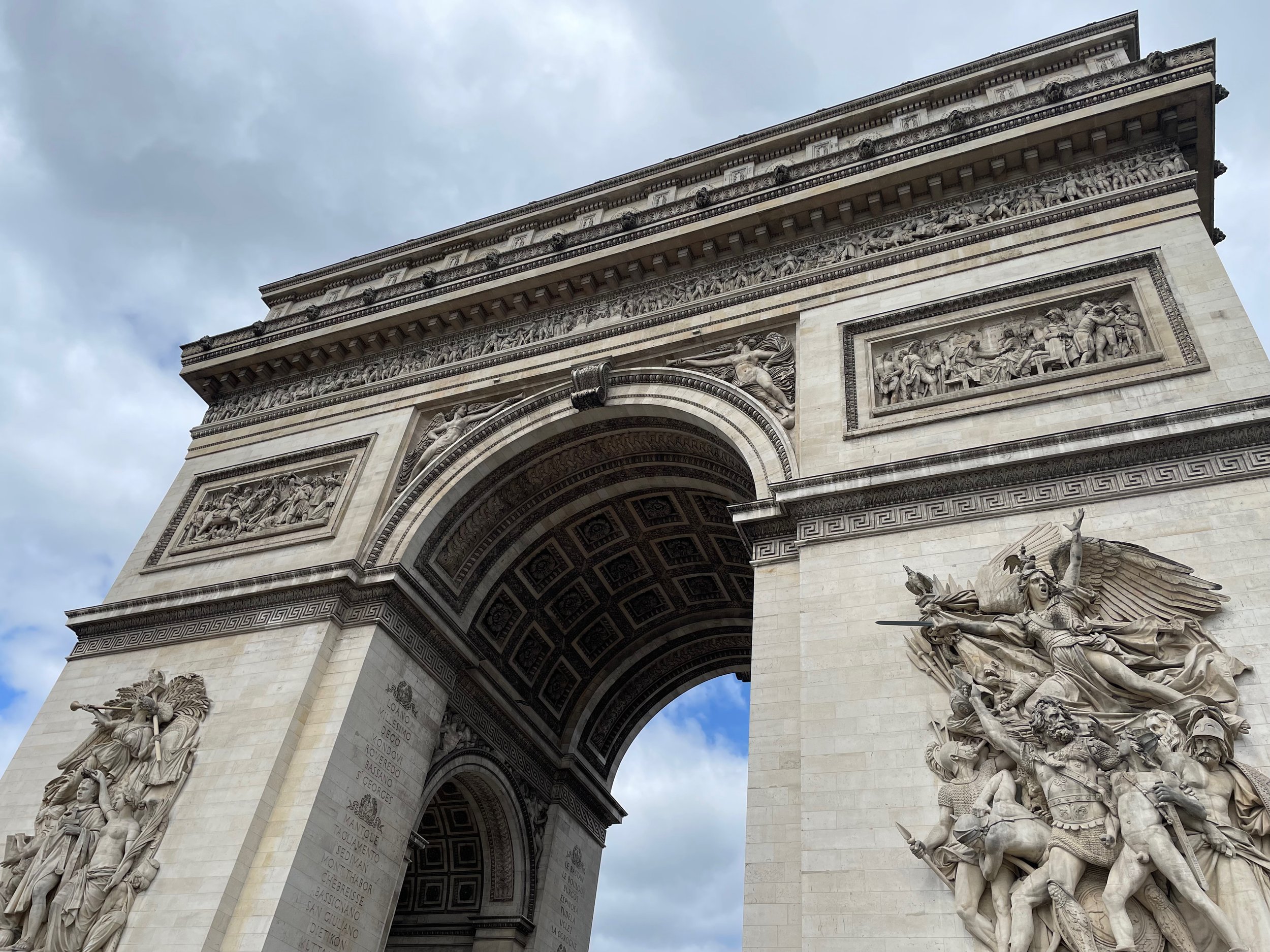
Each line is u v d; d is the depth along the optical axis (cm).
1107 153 3350
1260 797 1855
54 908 2886
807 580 2736
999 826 1955
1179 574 2234
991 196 3484
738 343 3625
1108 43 3797
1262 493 2320
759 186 3931
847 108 4241
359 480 3991
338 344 4622
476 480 3850
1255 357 2580
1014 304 3119
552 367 3950
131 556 4216
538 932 4322
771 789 2488
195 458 4631
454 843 4497
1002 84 3962
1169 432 2489
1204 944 1745
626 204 4691
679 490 4128
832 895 2150
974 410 2892
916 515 2725
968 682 2259
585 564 4491
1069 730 2027
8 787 3444
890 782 2261
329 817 3048
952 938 1986
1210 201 3388
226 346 4959
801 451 3081
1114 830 1866
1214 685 2048
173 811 3111
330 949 2955
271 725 3206
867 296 3434
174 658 3656
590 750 5066
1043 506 2567
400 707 3512
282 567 3766
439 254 5109
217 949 2742
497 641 4300
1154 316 2842
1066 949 1842
